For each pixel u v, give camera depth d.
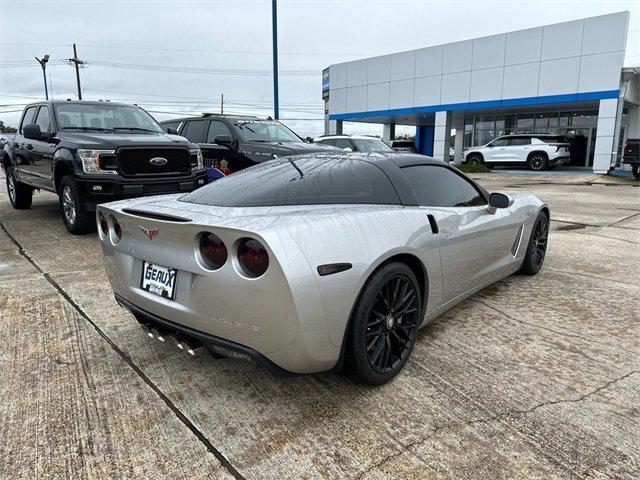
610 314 3.65
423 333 3.32
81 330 3.38
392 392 2.58
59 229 6.87
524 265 4.52
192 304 2.33
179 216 2.41
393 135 30.41
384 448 2.13
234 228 2.12
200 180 6.76
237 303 2.16
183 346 2.55
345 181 2.87
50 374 2.78
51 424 2.32
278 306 2.09
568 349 3.06
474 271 3.51
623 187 14.37
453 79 21.25
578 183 15.76
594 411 2.38
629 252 5.64
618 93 17.52
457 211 3.28
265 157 7.95
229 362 2.92
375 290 2.41
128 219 2.61
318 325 2.17
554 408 2.41
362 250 2.36
